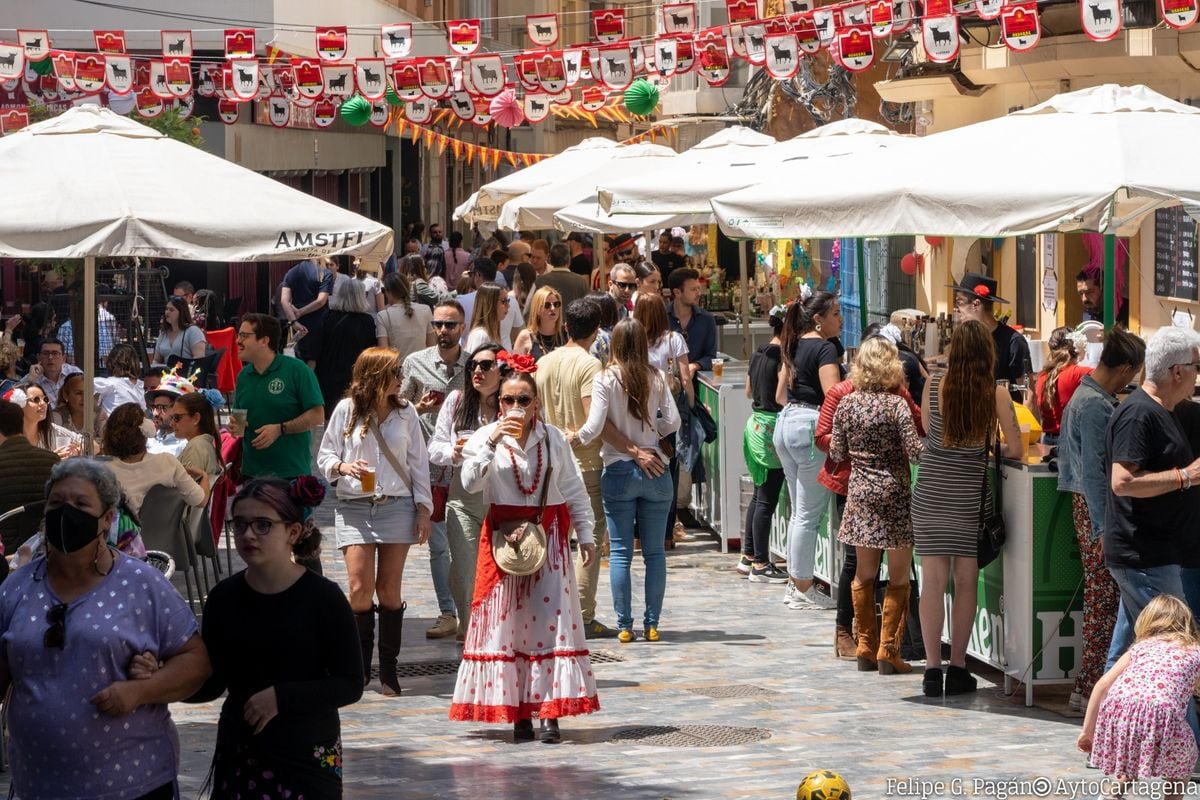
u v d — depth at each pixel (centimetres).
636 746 1695
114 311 4488
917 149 2012
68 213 1875
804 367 2397
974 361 1848
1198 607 1727
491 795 1498
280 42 6012
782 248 5200
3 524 1869
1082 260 3784
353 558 1900
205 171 2000
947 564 1897
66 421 2777
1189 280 3266
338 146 7900
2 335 2911
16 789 1079
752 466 2642
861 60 2977
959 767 1588
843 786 1182
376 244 2011
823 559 2492
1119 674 1441
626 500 2200
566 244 4072
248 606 1114
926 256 4609
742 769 1593
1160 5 2378
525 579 1723
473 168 11050
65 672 1058
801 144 3073
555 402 2222
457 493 2091
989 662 1948
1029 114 1983
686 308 3053
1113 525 1634
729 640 2239
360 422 1894
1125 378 1723
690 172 3067
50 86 4594
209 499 2302
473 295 3491
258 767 1108
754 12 3094
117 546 1656
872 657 2048
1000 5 2622
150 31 5662
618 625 2245
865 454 1994
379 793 1505
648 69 3350
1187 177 1778
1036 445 1970
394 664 1947
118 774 1067
